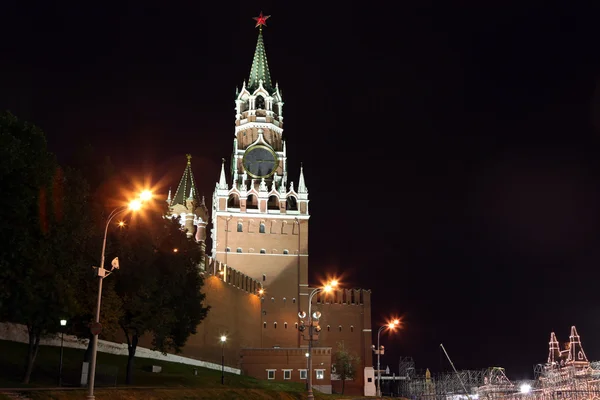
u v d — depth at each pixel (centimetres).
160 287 6266
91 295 5384
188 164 13788
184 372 8306
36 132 4578
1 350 5788
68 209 4897
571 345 14825
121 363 7375
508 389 12350
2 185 4228
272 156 14875
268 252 13862
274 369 11594
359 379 13875
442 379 14175
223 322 11019
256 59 16162
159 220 6600
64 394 4262
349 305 14350
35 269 4497
